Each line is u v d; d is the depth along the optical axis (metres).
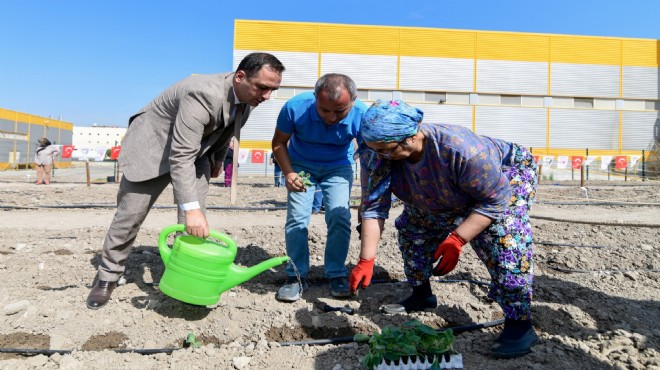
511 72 27.64
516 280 2.48
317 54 26.70
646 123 28.25
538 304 3.21
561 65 27.80
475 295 3.54
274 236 5.38
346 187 3.48
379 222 2.61
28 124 35.88
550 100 27.91
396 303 3.20
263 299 3.33
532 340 2.56
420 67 27.25
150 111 3.05
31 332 2.80
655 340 2.76
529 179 2.60
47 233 5.56
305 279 3.77
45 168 14.76
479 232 2.35
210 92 2.83
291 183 3.31
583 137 27.98
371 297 3.39
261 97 2.89
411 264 3.06
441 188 2.44
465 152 2.21
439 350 2.39
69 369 2.42
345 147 3.44
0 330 2.81
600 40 27.94
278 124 3.32
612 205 9.50
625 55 28.08
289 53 26.56
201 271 2.78
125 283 3.61
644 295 3.58
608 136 28.11
